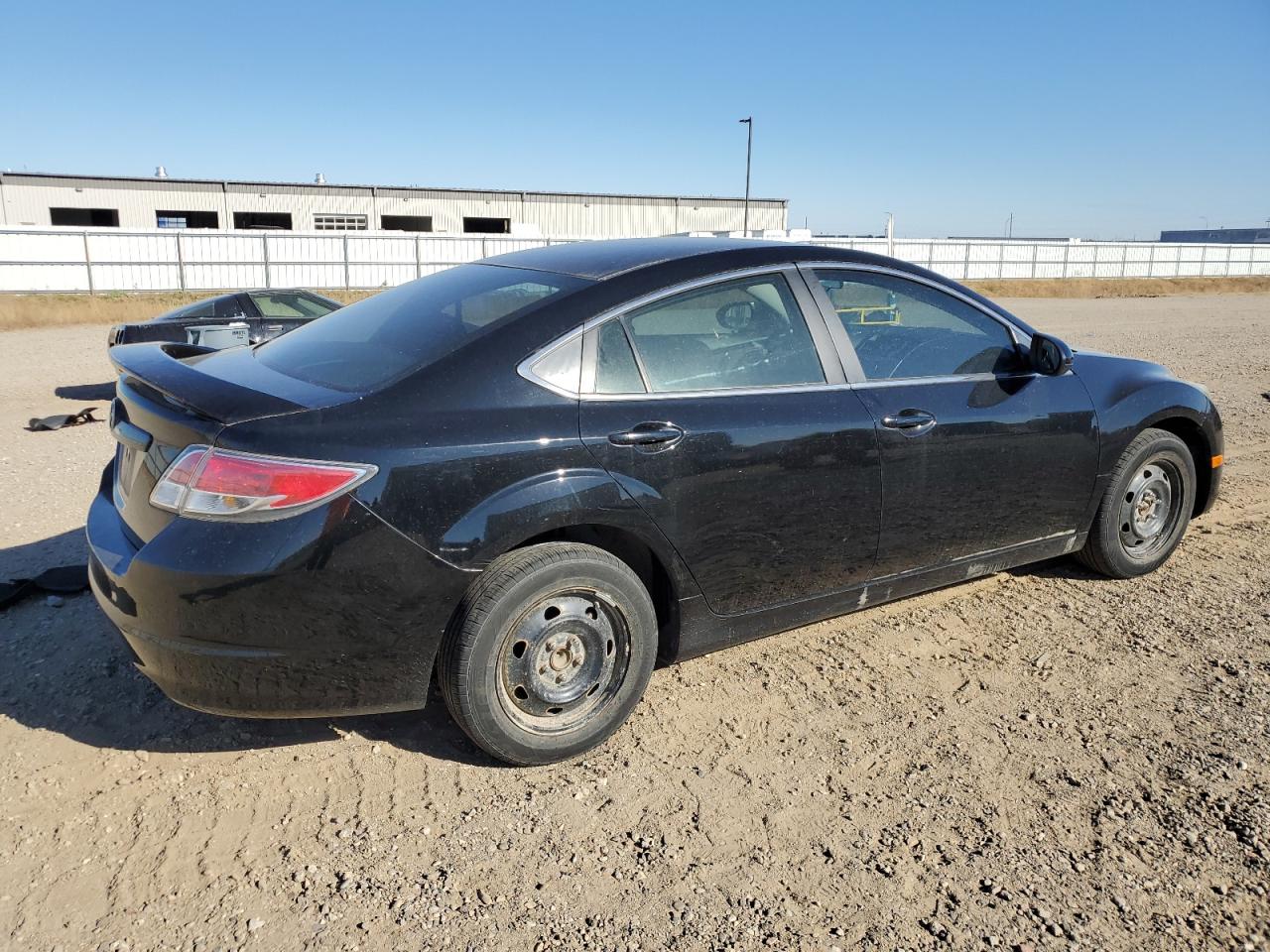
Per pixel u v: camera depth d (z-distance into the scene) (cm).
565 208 5072
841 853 259
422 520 264
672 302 316
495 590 276
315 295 1162
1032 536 405
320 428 258
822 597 351
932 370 369
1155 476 448
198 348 380
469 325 299
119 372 300
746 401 320
